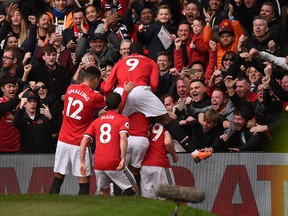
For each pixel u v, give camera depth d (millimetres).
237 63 37906
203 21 41500
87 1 45344
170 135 33219
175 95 37656
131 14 43000
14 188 34656
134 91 32625
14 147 36312
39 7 45969
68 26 44500
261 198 34938
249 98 36469
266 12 41781
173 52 41750
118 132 31406
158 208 28594
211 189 34812
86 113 32469
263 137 35312
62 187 34625
